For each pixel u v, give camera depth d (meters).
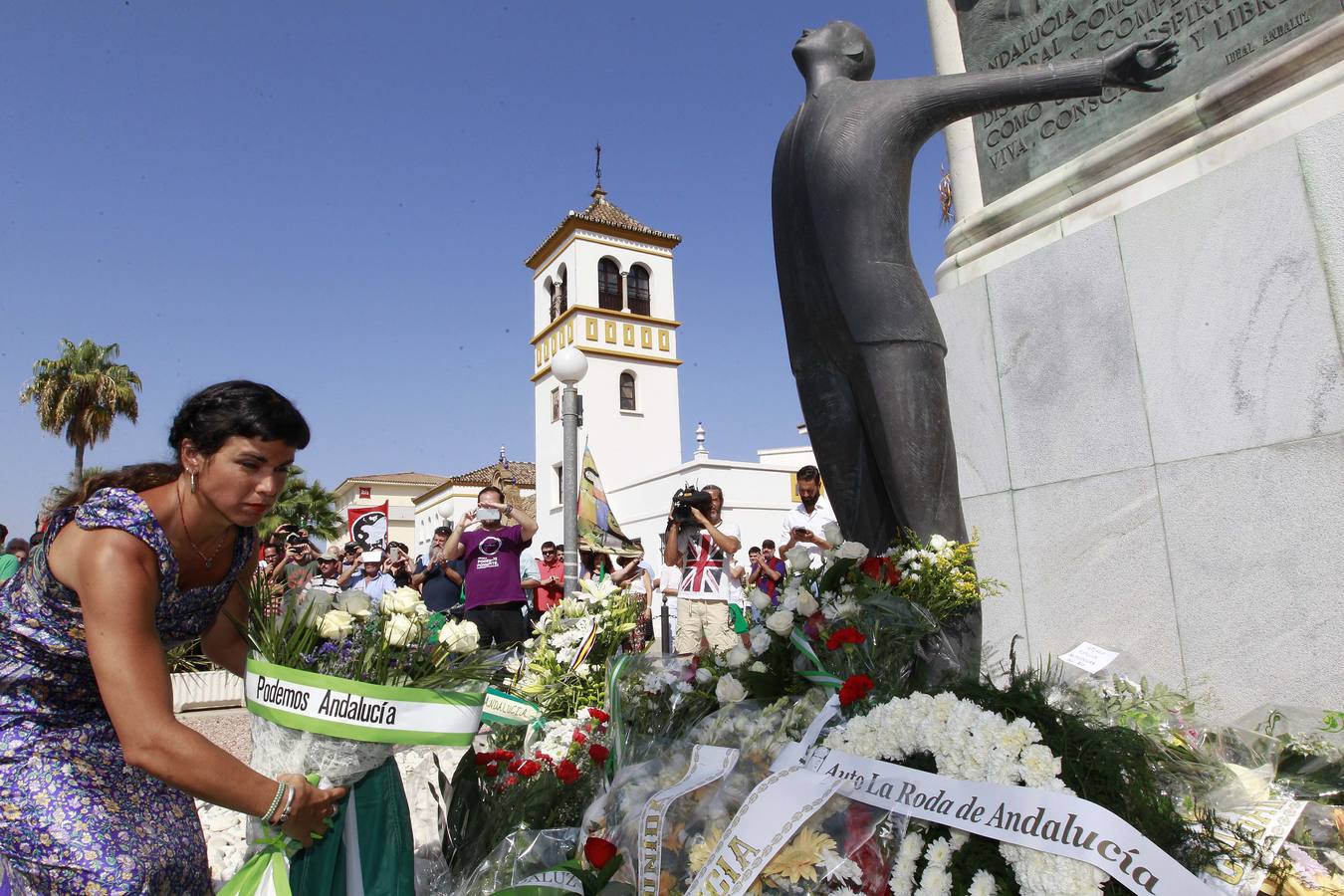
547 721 3.67
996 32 4.68
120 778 1.83
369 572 9.62
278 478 1.88
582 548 8.23
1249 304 3.25
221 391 1.85
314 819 1.86
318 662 1.99
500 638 7.34
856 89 3.20
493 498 7.46
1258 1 3.50
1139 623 3.51
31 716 1.80
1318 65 3.27
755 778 1.90
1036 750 1.57
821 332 3.20
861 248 3.06
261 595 2.08
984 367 4.29
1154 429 3.53
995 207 4.50
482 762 2.62
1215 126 3.56
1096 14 4.14
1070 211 4.09
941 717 1.71
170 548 1.79
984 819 1.53
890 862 1.62
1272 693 3.06
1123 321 3.69
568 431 7.32
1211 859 1.58
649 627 7.29
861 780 1.72
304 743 1.92
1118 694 2.47
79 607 1.78
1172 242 3.53
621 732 2.47
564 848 2.18
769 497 22.56
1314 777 2.03
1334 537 2.94
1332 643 2.91
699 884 1.70
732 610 2.69
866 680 1.95
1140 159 3.86
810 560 2.71
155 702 1.67
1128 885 1.39
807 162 3.16
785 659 2.37
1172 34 3.84
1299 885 1.64
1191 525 3.37
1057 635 3.83
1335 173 3.04
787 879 1.62
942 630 2.58
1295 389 3.09
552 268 32.75
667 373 32.06
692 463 22.17
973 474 4.30
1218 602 3.25
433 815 3.45
